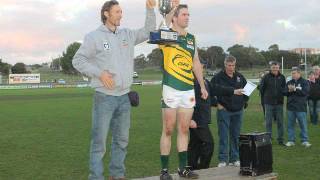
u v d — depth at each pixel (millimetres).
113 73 6008
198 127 8406
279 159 10633
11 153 11805
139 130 16438
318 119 18984
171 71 6145
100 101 6031
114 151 6371
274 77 12695
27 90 62406
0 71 139250
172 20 6285
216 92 9602
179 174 6527
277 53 90750
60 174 9336
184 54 6207
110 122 6312
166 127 6258
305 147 12320
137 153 11688
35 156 11359
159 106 28703
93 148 6105
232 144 9859
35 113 24609
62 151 12062
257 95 40469
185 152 6492
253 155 6656
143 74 113688
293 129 12656
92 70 5809
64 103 33031
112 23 6074
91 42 5918
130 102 6293
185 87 6191
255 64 95375
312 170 9438
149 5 6395
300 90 12359
